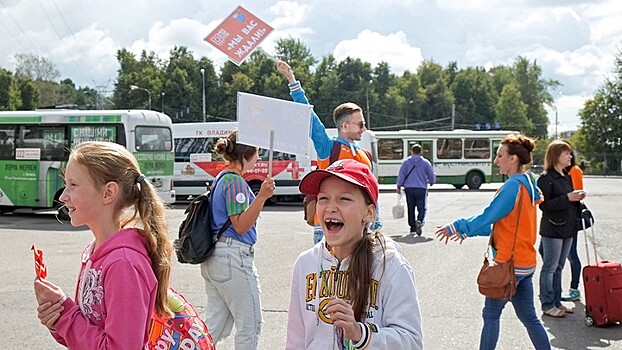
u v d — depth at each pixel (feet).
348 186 8.92
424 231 50.37
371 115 303.68
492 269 16.67
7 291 28.84
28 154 63.67
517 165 17.15
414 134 112.37
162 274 8.89
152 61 287.69
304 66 295.69
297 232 50.83
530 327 17.10
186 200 88.02
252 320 15.62
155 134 64.44
